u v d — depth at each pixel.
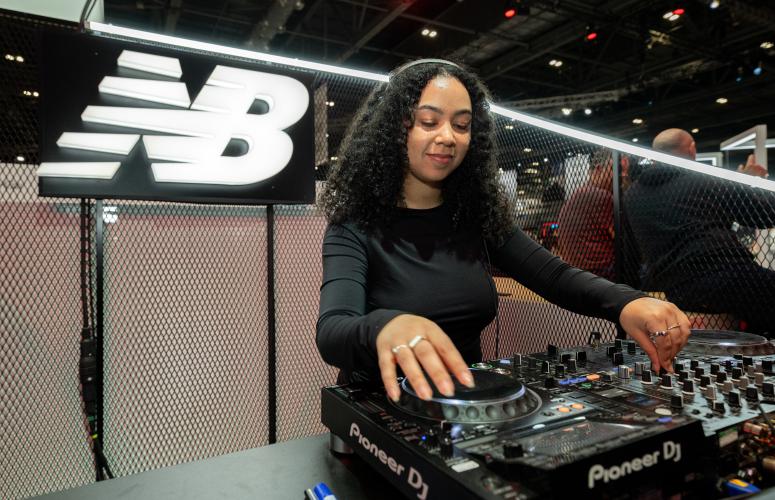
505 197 1.09
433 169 0.88
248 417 1.70
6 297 1.41
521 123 1.55
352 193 0.95
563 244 1.52
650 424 0.51
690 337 0.96
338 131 1.61
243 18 6.77
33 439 1.44
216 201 1.46
